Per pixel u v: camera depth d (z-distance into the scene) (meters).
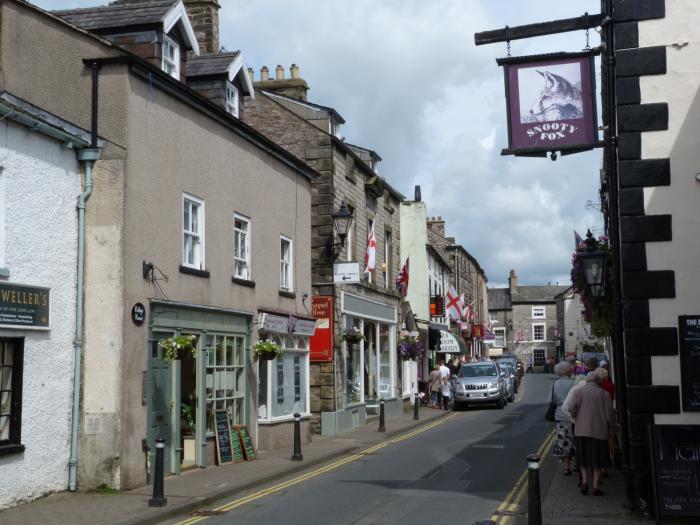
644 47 10.40
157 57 14.91
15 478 10.87
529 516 8.44
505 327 92.69
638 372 10.08
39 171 11.60
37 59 12.87
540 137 10.34
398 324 30.77
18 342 11.09
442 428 24.41
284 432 18.50
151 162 13.31
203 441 14.77
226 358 15.98
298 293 20.12
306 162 23.08
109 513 10.41
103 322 12.24
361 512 10.80
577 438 11.78
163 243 13.62
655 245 10.20
